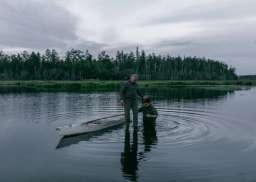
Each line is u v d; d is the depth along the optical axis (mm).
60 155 10539
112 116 17203
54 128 15086
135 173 8781
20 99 30891
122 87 15211
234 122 16328
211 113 19703
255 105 24500
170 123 16016
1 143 12273
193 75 129500
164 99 30344
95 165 9469
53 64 122625
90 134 13586
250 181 8203
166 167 9250
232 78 144125
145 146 11492
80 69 115438
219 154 10523
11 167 9430
